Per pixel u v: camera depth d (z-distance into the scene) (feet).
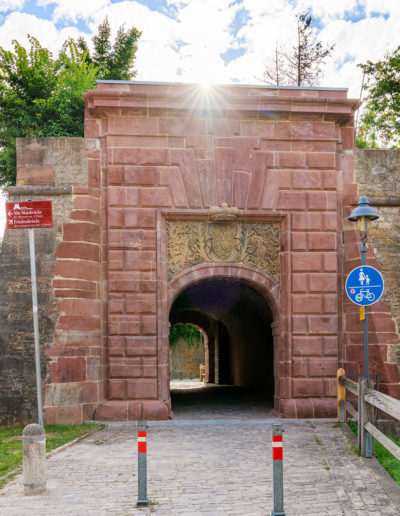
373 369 45.37
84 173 45.62
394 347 45.88
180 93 45.62
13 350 42.93
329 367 45.01
